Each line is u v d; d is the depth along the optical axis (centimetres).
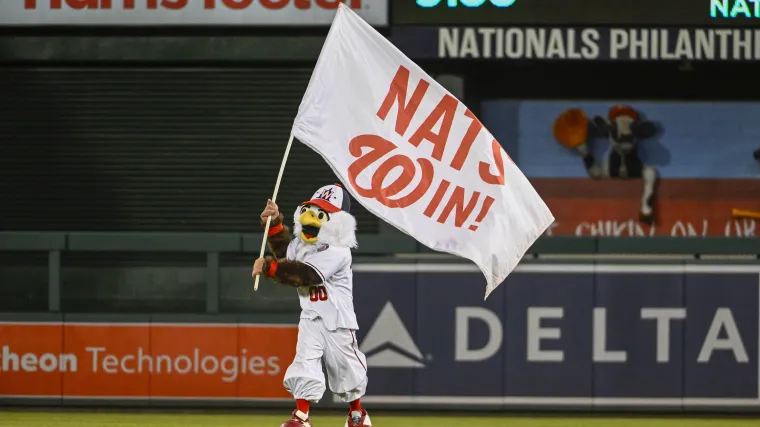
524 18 3600
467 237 2236
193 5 3603
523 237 2264
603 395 2919
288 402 2944
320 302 2338
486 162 2255
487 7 3603
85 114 3731
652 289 2914
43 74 3716
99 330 2947
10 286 3203
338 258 2317
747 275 2905
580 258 2917
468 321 2923
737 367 2909
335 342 2347
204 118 3722
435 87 2272
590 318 2916
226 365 2947
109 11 3612
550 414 2962
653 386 2914
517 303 2919
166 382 2948
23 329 2950
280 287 3130
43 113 3734
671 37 3606
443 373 2922
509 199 2259
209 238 2983
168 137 3731
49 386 2955
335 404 2947
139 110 3725
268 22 3600
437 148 2262
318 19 3591
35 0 3616
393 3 3606
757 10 3591
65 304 3334
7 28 3653
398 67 2283
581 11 3603
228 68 3706
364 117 2277
